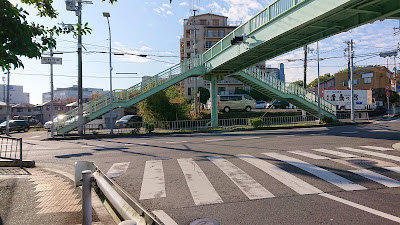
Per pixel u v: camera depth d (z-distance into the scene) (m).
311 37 16.20
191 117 29.67
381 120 28.22
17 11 3.53
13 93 96.88
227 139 14.77
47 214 4.36
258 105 43.44
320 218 4.06
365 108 36.53
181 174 6.93
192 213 4.39
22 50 3.62
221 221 4.05
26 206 4.78
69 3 21.03
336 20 13.27
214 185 5.89
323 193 5.22
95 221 3.98
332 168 7.12
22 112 63.75
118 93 23.11
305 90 27.78
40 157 11.03
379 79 45.97
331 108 27.84
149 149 11.84
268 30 15.80
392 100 45.03
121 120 28.88
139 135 20.70
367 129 18.47
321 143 11.84
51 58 18.47
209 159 8.78
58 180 6.83
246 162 8.11
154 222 1.78
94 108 22.42
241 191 5.44
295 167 7.30
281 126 22.83
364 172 6.67
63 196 5.37
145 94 23.27
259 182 6.02
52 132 20.44
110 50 21.77
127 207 2.37
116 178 6.78
